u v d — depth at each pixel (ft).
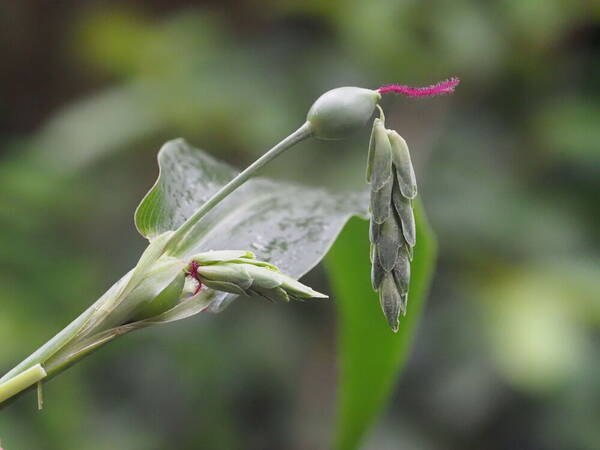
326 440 1.53
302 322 1.55
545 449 1.55
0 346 1.34
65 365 0.69
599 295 1.39
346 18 1.58
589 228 1.54
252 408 1.56
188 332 1.51
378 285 0.68
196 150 0.85
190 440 1.53
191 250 0.78
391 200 0.68
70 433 1.40
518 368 1.30
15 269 1.44
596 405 1.47
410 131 1.55
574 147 1.50
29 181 1.53
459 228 1.51
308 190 0.85
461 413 1.52
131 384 1.55
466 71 1.56
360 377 0.94
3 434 1.33
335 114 0.67
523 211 1.52
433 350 1.51
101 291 1.58
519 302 1.39
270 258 0.78
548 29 1.51
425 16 1.53
